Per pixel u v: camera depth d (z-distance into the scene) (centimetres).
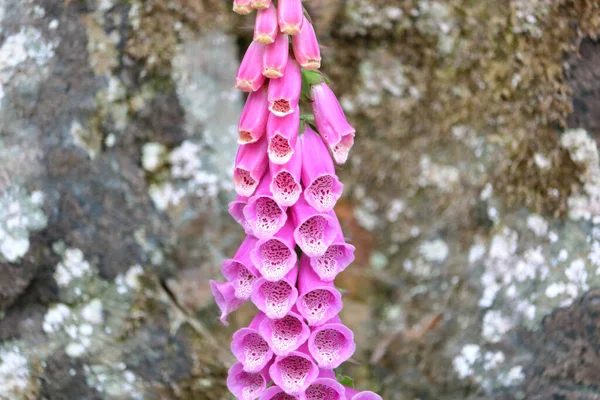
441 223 64
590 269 65
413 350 65
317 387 52
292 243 50
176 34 65
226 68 65
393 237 65
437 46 63
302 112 63
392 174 64
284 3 46
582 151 65
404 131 64
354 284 65
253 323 52
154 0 65
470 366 65
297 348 51
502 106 64
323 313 50
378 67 64
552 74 64
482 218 64
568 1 64
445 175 64
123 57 65
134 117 65
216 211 65
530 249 65
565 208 65
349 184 65
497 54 64
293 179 50
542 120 64
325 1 63
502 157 64
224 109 65
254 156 50
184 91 65
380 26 63
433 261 65
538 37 64
